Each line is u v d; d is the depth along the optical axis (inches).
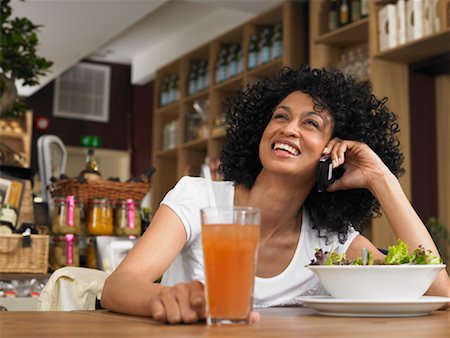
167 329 31.6
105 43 254.4
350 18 162.4
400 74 150.8
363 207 62.3
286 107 55.2
